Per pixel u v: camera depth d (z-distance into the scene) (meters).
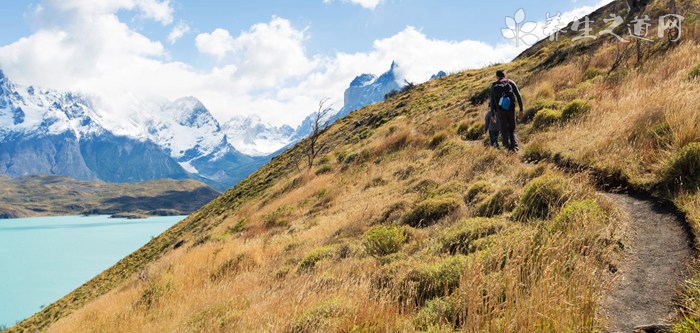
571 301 3.35
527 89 18.73
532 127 12.08
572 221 4.86
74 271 174.62
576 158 7.59
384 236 7.31
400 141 21.36
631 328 3.18
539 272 3.82
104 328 10.06
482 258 4.62
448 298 4.31
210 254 13.80
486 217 6.89
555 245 4.18
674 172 5.34
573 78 16.92
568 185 6.08
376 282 5.64
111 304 13.16
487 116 12.82
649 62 13.26
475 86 30.42
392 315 4.48
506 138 10.52
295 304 5.64
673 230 4.41
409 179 13.53
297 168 34.38
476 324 3.41
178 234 40.06
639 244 4.36
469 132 16.02
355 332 4.32
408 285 5.04
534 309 3.32
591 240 4.41
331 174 23.84
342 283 6.01
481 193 8.06
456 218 7.55
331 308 4.95
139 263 35.12
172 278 12.04
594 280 3.64
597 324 3.29
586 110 10.66
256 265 11.50
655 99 8.02
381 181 15.80
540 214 5.87
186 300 9.80
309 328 4.68
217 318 6.55
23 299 132.25
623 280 3.84
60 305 33.06
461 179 10.20
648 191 5.59
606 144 7.45
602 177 6.59
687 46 12.59
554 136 9.98
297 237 12.80
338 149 33.12
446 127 19.84
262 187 36.91
